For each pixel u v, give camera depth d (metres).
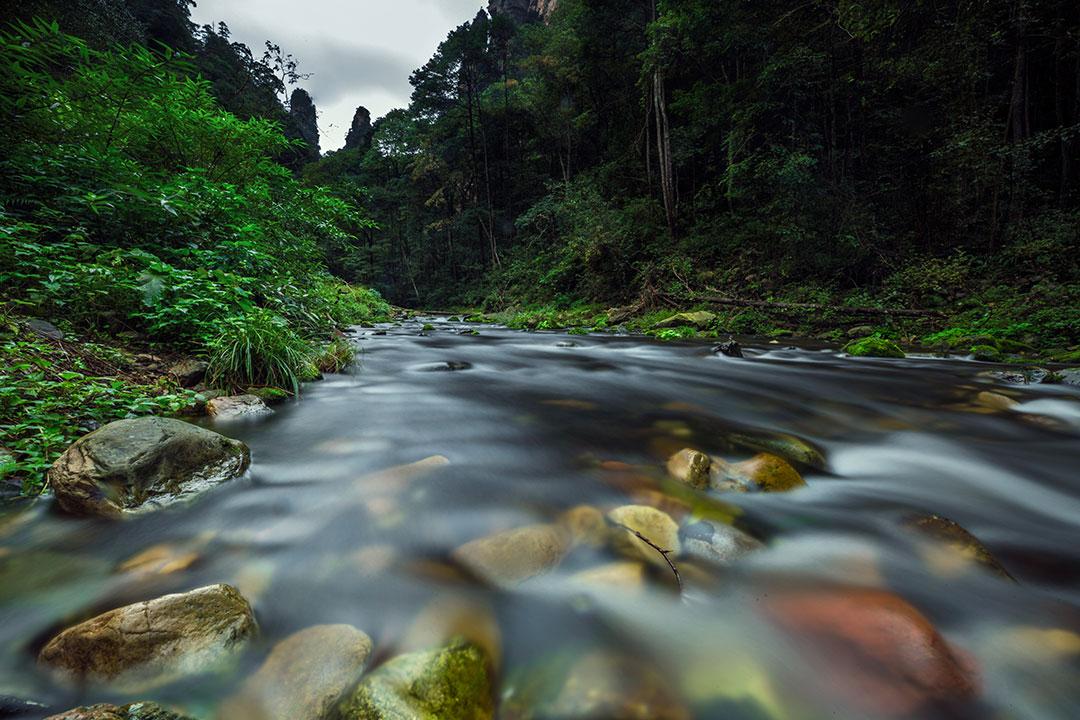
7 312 3.70
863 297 12.38
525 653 1.34
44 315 4.05
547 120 36.78
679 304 16.41
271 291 6.25
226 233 6.28
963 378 5.73
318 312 7.79
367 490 2.37
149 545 1.84
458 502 2.25
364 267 46.66
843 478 2.75
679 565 1.77
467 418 3.79
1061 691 1.26
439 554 1.83
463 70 40.16
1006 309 8.95
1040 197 13.16
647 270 18.58
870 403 4.52
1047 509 2.40
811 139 16.42
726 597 1.60
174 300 4.61
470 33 38.50
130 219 5.31
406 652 1.31
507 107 40.06
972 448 3.28
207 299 4.48
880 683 1.25
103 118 5.87
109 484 2.06
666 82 23.95
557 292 23.88
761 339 11.54
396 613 1.49
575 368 6.71
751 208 18.62
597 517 2.08
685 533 1.96
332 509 2.17
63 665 1.23
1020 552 1.99
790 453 3.07
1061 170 13.96
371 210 49.81
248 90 31.73
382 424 3.57
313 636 1.35
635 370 6.55
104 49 14.71
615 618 1.49
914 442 3.40
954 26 11.77
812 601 1.58
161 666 1.22
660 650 1.36
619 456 2.94
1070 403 4.36
